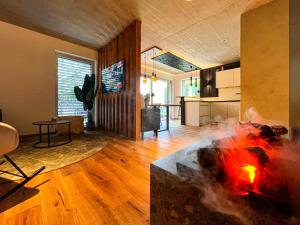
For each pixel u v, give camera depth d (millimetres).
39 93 3396
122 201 1113
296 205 407
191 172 579
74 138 3105
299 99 1024
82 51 4082
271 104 2248
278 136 767
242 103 2531
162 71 7141
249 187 472
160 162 717
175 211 621
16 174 1478
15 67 3090
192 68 6492
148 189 1272
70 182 1377
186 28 3137
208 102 5320
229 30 3209
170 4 2430
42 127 3420
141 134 3160
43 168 1617
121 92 3404
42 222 906
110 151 2271
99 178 1453
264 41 2324
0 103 2939
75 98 4047
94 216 959
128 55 3162
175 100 7691
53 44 3580
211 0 2324
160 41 3740
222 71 5520
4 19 2902
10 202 1091
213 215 519
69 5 2512
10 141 1191
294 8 1092
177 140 2973
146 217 954
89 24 3072
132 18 2846
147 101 3996
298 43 1066
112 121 3766
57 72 3693
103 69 4078
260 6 2367
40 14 2760
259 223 439
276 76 2209
